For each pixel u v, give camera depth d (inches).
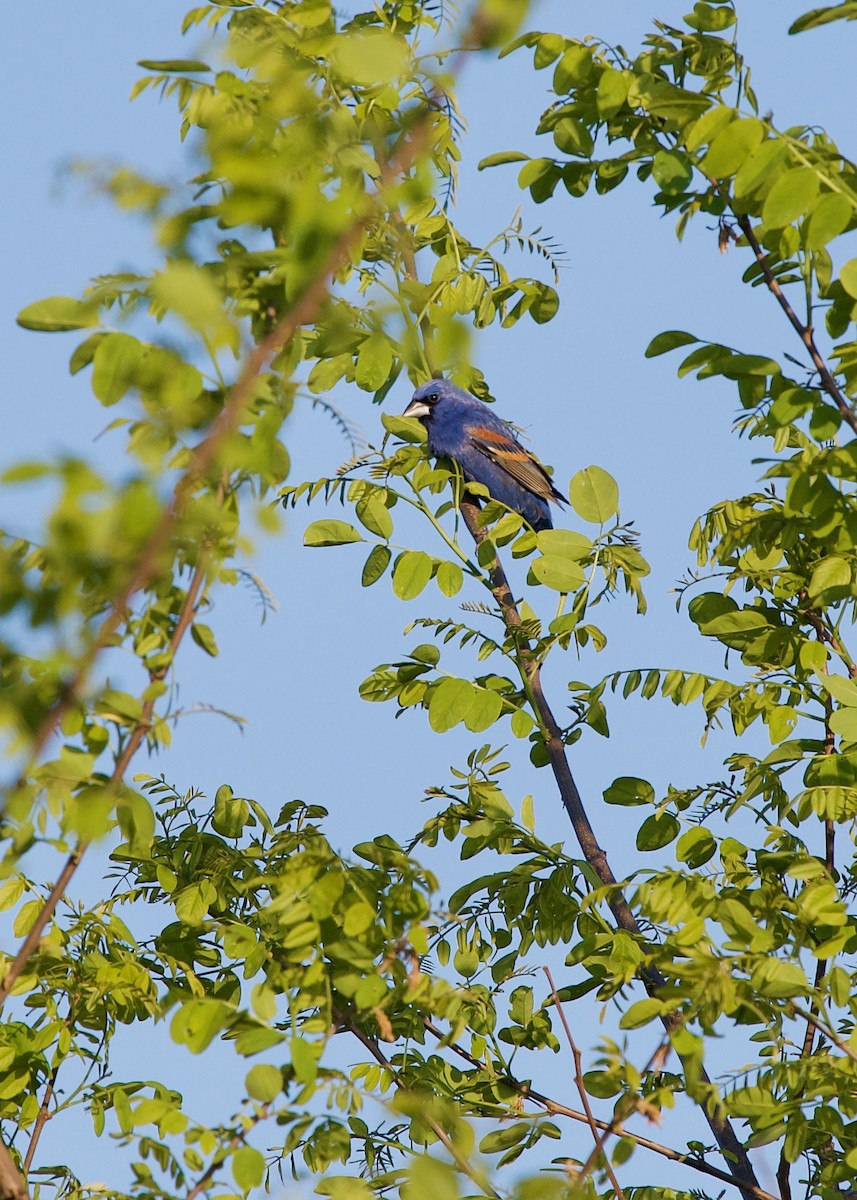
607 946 374.0
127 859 380.2
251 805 391.5
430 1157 256.2
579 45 354.9
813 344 318.0
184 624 220.5
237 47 240.7
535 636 430.6
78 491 174.2
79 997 332.2
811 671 418.6
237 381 207.2
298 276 209.9
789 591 423.8
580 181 387.5
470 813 409.1
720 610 422.0
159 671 223.6
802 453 400.5
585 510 433.1
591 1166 254.2
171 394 205.9
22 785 219.3
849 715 375.2
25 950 226.2
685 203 344.2
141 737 224.1
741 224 331.0
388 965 260.1
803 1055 344.2
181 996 251.8
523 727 416.8
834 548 389.4
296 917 256.4
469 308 437.1
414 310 423.8
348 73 239.6
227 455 199.3
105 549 182.7
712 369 333.4
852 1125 336.8
